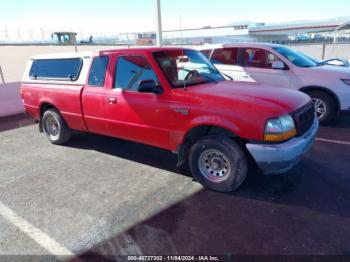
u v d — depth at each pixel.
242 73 7.13
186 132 3.73
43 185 4.09
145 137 4.23
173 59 4.22
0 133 7.01
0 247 2.81
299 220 3.08
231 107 3.40
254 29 40.34
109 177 4.28
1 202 3.65
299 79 6.55
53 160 5.04
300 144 3.36
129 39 27.75
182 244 2.77
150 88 3.83
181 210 3.34
